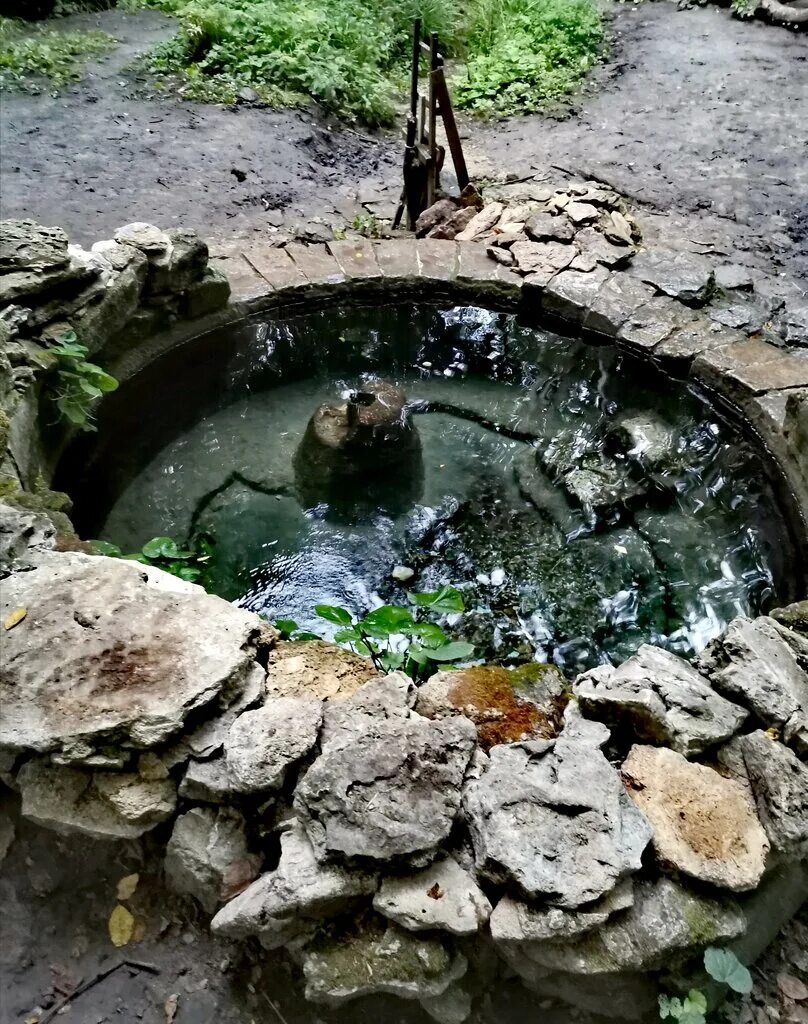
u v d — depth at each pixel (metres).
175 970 2.19
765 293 5.38
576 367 5.11
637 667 2.41
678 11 10.35
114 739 2.09
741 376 4.55
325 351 5.21
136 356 4.57
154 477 4.27
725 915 1.98
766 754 2.17
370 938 1.98
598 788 2.04
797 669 2.44
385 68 9.09
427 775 2.05
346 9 9.12
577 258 5.48
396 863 1.94
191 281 4.67
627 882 1.95
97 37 8.79
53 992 2.16
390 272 5.38
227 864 2.10
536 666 2.57
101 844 2.33
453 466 4.43
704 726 2.25
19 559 2.55
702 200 6.55
